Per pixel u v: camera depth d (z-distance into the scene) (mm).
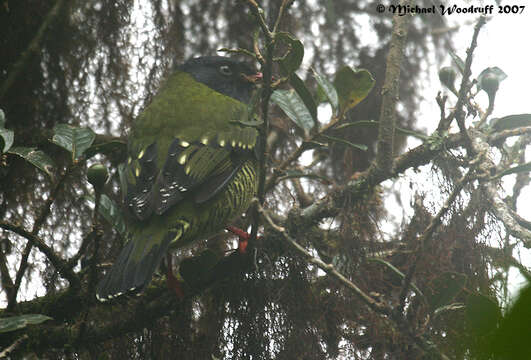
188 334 6113
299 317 5941
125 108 8328
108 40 8391
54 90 8109
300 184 8508
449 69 5555
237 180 6422
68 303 6055
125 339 6160
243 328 5945
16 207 7801
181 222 5832
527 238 4887
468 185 5629
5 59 7926
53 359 6266
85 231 7758
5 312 5199
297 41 4309
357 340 5836
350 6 9406
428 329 4969
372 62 9281
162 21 8633
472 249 5387
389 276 5992
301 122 5500
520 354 1422
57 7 7645
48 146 7906
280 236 5953
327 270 4766
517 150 5320
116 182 7859
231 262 5820
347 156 8422
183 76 7746
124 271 5395
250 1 4191
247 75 8023
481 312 1960
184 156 6246
